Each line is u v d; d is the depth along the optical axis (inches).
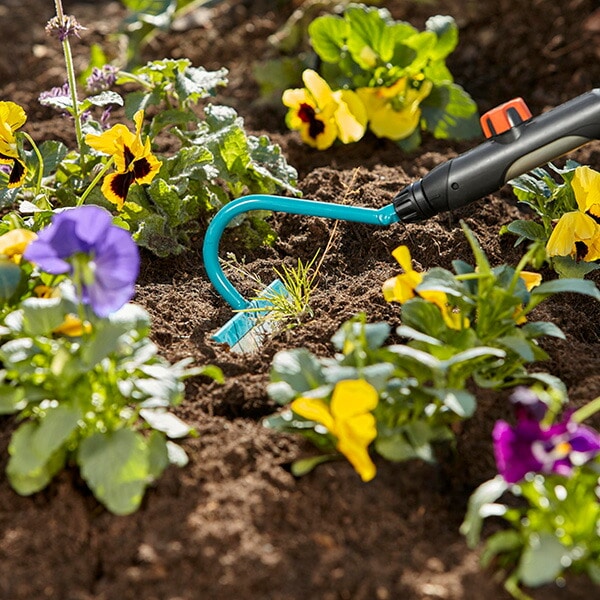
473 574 36.3
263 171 50.7
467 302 40.5
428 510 38.4
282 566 36.6
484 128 43.7
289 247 50.4
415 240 49.5
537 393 37.2
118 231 38.1
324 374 37.5
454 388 39.5
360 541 37.5
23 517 38.0
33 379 38.7
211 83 52.6
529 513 36.7
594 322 47.2
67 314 38.9
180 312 46.5
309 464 38.5
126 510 37.1
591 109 43.0
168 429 38.7
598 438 37.0
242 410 42.0
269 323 45.3
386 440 38.5
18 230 40.8
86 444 37.8
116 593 36.2
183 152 50.1
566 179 47.9
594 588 35.8
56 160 50.6
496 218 51.3
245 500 38.2
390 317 45.3
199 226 50.9
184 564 36.7
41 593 36.4
